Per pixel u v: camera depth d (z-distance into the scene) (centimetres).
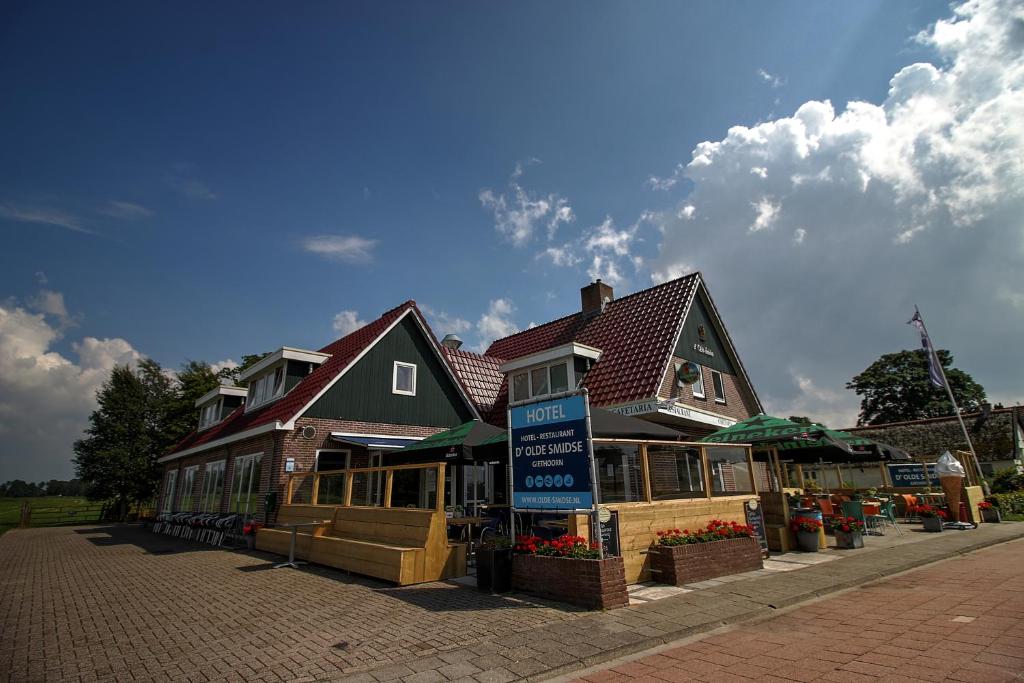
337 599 852
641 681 496
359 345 1916
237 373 4469
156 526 2444
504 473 1900
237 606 823
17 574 1202
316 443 1677
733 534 1025
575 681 503
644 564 916
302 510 1445
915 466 2550
